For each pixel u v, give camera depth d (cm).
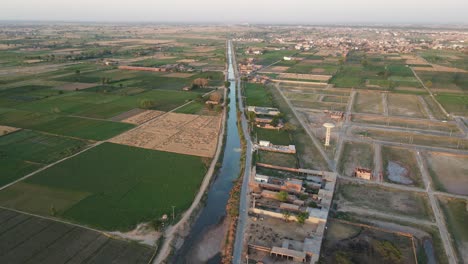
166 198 9156
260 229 7994
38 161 11112
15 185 9538
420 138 14038
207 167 11062
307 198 9200
